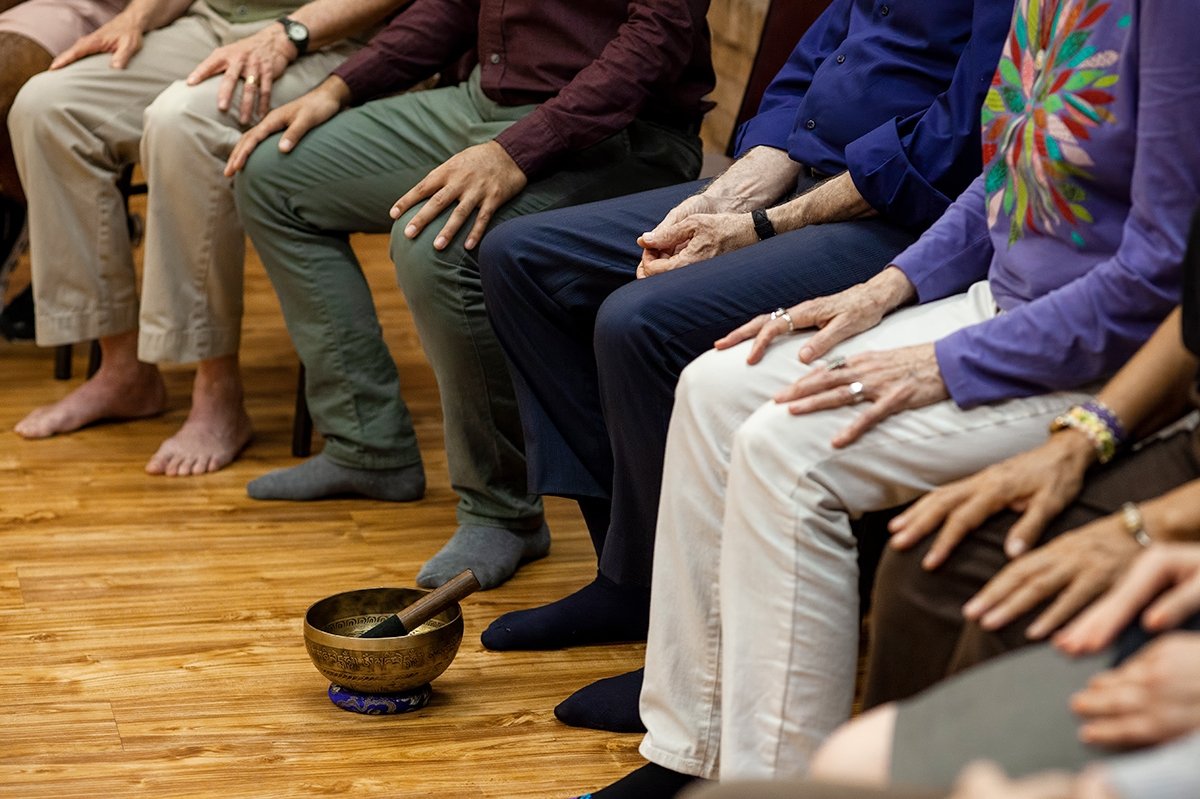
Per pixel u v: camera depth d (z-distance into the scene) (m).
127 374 4.04
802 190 2.80
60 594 3.01
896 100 2.65
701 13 3.13
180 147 3.54
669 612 2.20
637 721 2.54
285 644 2.84
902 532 1.76
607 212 2.86
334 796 2.31
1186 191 1.80
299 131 3.35
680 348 2.46
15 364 4.53
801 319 2.17
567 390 2.86
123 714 2.54
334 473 3.58
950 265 2.24
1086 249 1.98
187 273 3.65
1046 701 1.35
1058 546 1.62
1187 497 1.60
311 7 3.65
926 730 1.38
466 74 3.51
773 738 1.95
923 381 1.96
